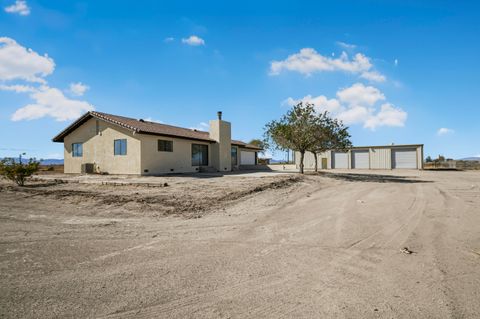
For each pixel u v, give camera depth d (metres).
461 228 5.79
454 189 12.27
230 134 25.91
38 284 3.27
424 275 3.52
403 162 32.31
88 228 5.84
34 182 13.44
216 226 6.03
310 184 13.72
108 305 2.81
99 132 19.30
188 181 13.52
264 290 3.13
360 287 3.20
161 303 2.85
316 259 4.10
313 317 2.59
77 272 3.61
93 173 19.38
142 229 5.78
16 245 4.71
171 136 19.30
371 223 6.26
